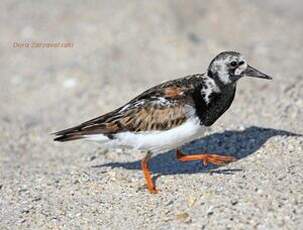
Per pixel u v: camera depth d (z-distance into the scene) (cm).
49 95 1903
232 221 1030
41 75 1994
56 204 1204
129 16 2239
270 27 2302
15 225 1151
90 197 1207
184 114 1118
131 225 1089
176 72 1956
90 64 2020
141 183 1227
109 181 1251
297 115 1449
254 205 1058
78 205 1184
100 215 1138
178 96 1123
